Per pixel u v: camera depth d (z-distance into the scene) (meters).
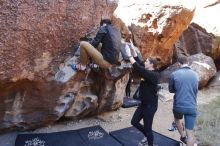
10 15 4.23
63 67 5.40
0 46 4.22
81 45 5.20
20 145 4.87
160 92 8.43
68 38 5.25
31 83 4.91
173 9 8.00
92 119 6.37
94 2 5.56
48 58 5.00
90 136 5.43
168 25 8.14
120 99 6.81
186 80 4.73
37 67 4.84
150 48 8.53
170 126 6.32
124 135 5.60
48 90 5.18
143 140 5.23
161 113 7.12
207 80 9.56
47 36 4.82
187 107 4.66
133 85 8.82
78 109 5.96
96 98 6.08
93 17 5.62
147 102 4.63
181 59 4.90
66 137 5.29
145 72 4.52
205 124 6.33
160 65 9.30
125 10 8.63
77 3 5.19
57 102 5.41
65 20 5.05
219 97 8.48
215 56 11.17
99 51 5.50
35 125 5.46
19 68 4.55
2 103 4.84
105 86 6.17
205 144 5.51
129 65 6.04
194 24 11.23
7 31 4.24
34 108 5.22
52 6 4.75
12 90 4.82
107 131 5.85
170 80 4.88
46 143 5.01
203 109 7.36
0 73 4.33
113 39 5.14
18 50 4.45
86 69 5.60
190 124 4.72
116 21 6.62
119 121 6.39
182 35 11.09
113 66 5.85
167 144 5.32
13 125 5.18
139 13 8.30
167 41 8.66
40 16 4.61
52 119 5.58
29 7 4.43
